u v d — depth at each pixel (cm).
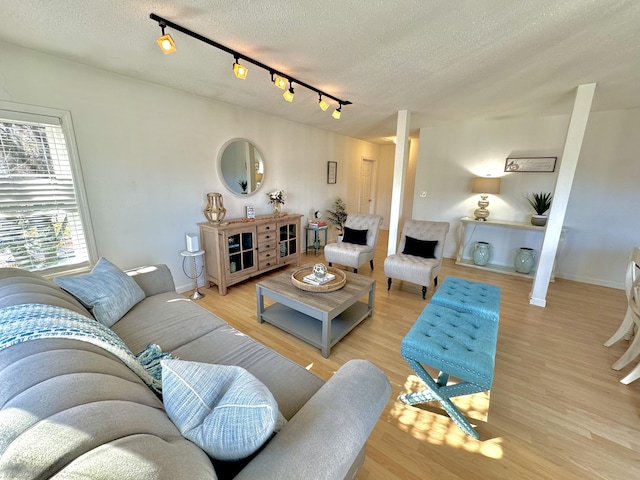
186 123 291
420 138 472
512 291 331
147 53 200
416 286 344
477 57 200
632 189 333
